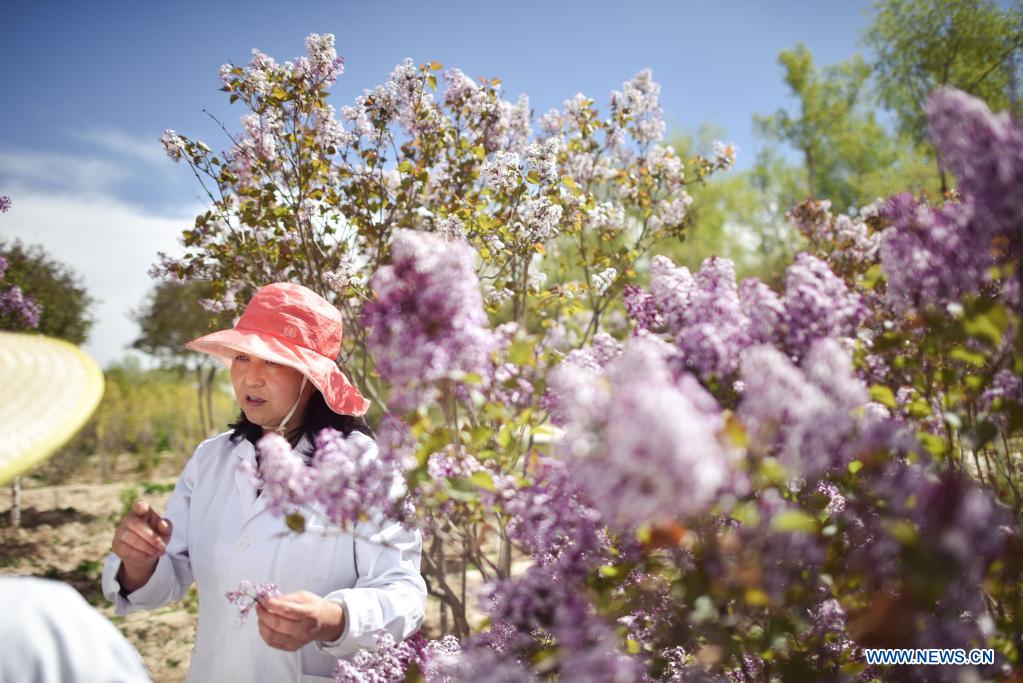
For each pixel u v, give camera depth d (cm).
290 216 333
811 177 1953
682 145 2003
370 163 336
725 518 112
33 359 122
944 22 1000
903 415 143
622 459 83
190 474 198
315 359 182
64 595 97
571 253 438
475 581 515
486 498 129
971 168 115
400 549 173
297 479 129
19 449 103
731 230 2036
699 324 129
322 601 150
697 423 85
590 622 119
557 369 103
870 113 1916
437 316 119
